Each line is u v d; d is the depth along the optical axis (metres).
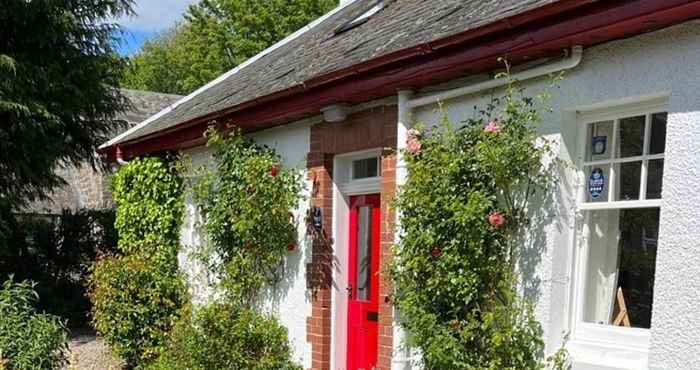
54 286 13.17
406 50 4.88
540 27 4.04
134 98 24.44
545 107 4.34
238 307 7.30
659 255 3.59
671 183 3.55
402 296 4.95
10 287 7.22
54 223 13.55
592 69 4.07
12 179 12.57
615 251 4.20
